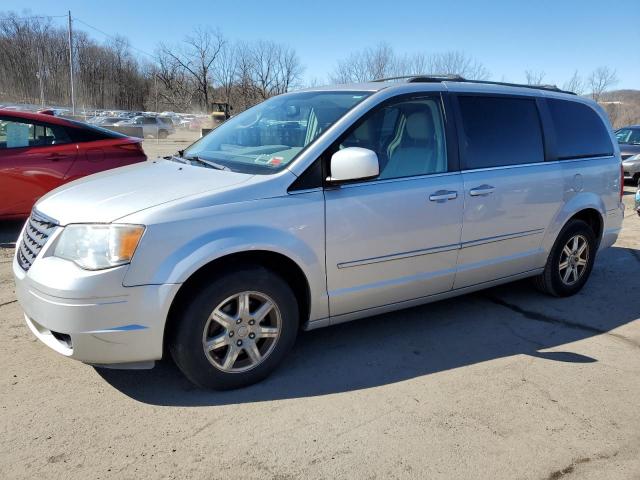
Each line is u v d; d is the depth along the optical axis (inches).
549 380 137.4
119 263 109.8
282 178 126.9
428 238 148.9
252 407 121.2
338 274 135.5
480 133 162.1
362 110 139.9
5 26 2669.8
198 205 117.2
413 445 109.6
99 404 120.3
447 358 148.0
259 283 124.0
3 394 122.6
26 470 99.0
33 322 123.2
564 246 189.0
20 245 130.7
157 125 1466.5
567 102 191.8
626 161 522.0
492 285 173.0
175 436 110.2
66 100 2714.1
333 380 134.2
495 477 101.3
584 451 109.7
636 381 138.3
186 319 117.4
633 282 219.8
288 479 99.1
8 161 239.0
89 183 135.8
